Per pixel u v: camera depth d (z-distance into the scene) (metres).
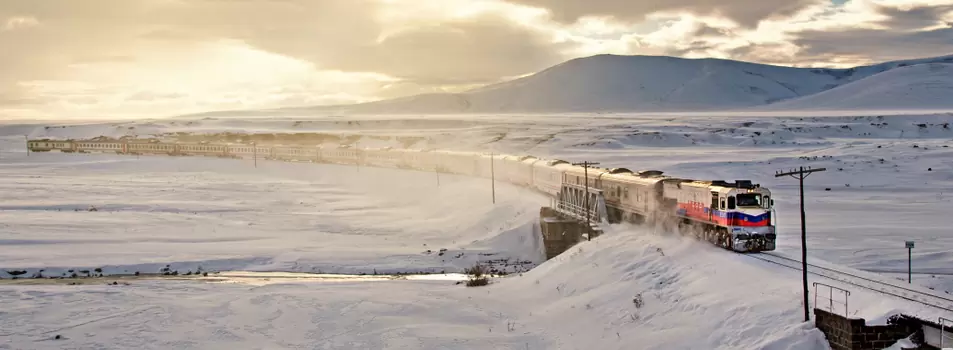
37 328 37.69
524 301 41.81
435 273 56.84
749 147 170.38
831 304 26.23
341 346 34.94
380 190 107.44
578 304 38.16
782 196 86.06
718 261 36.50
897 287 29.75
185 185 116.12
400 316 39.84
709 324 30.27
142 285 48.84
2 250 60.66
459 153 108.50
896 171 103.50
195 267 57.34
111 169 142.88
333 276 55.34
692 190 44.34
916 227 63.41
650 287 36.69
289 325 38.50
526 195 78.62
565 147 167.62
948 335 22.41
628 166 117.25
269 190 111.12
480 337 35.72
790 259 36.59
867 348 24.20
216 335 36.78
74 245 63.50
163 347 34.91
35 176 128.75
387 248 65.62
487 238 67.12
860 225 64.75
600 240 47.91
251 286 48.66
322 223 80.62
